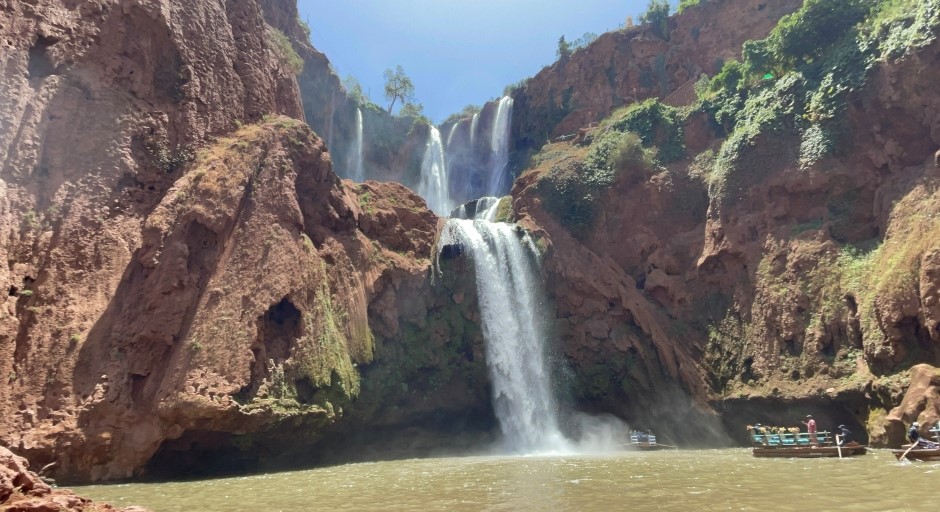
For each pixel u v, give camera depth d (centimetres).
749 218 3312
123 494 1600
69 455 1869
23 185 2127
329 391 2491
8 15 2225
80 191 2255
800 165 3161
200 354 2122
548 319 3559
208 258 2383
